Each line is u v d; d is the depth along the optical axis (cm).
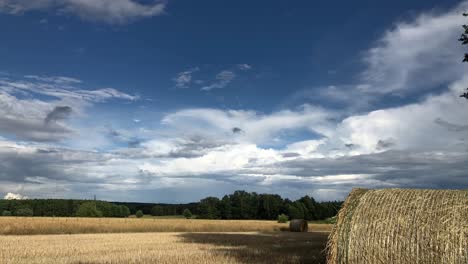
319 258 1541
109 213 8162
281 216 6338
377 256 955
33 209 7575
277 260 1470
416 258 908
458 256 862
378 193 1041
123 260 1462
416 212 946
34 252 1711
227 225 5066
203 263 1390
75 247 1980
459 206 913
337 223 1033
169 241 2491
